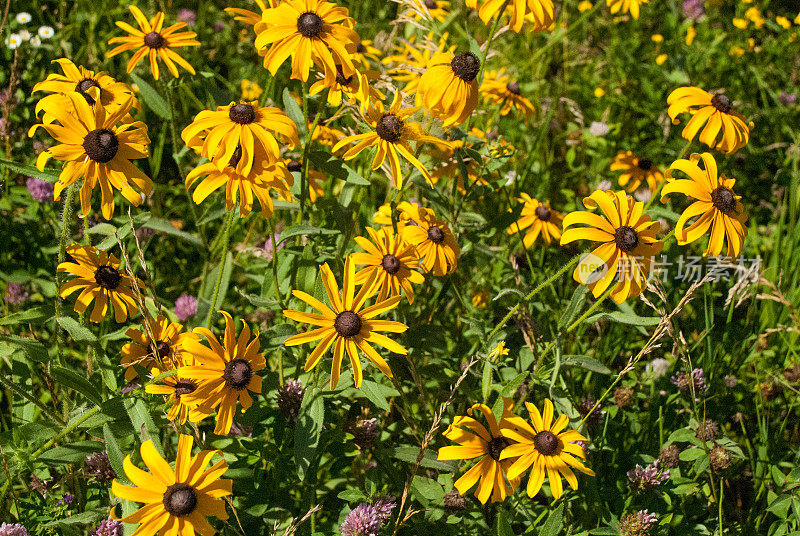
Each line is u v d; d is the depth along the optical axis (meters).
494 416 2.47
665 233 3.81
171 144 4.57
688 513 2.99
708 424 3.00
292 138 2.42
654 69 6.05
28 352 2.35
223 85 5.24
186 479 2.01
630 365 2.64
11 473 2.36
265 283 3.08
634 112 6.08
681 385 3.28
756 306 4.25
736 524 3.00
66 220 2.42
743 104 5.95
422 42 3.70
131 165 2.35
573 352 3.59
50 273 3.78
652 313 3.90
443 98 2.76
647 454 3.08
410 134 2.72
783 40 6.98
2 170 3.80
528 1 2.80
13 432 2.40
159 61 3.57
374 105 2.75
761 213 5.43
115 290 2.52
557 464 2.34
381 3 6.07
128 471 1.99
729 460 2.87
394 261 2.72
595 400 3.34
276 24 2.56
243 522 2.56
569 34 6.63
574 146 5.33
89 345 2.52
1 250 3.85
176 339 2.53
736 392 3.66
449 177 3.44
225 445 2.67
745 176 5.56
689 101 2.95
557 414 2.94
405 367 2.93
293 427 2.72
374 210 3.80
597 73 6.23
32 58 4.63
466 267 4.04
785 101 6.10
